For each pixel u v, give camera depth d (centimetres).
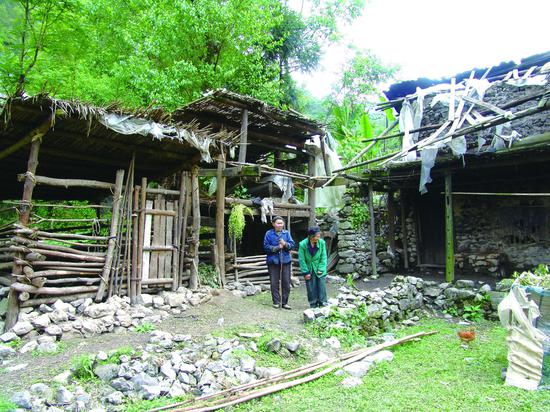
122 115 561
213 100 853
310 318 585
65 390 344
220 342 479
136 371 391
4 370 387
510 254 1027
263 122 979
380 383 416
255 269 924
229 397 368
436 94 1033
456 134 760
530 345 418
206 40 1234
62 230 930
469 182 1074
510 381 415
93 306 538
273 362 459
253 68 1303
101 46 1260
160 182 823
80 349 445
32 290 516
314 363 461
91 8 1131
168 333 492
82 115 532
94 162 730
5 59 941
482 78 999
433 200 1195
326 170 1062
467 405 363
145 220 665
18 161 718
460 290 775
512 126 988
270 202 966
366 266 1112
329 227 1180
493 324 689
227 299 714
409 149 816
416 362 484
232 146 691
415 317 720
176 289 689
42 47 1020
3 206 945
